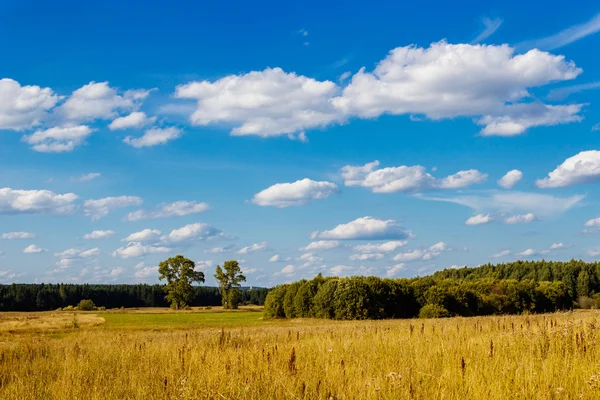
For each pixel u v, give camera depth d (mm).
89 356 15016
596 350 11000
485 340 13055
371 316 65312
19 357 16031
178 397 9133
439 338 14508
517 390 8039
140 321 69938
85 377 11125
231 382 9461
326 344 14484
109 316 86750
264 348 13445
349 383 8906
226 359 11719
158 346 16625
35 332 46750
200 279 119000
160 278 118125
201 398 8883
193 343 17031
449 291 70812
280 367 10570
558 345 11594
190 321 70688
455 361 10469
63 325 55938
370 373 9617
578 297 114312
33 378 11547
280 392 8797
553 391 7883
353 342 14711
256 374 10078
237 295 126062
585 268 127188
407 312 69688
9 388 10539
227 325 56906
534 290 80688
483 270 156750
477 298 73188
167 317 83625
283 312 76938
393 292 68188
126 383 10531
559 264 134875
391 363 10836
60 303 148375
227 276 126625
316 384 8828
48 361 14695
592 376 7902
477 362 9938
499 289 78938
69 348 17531
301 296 72062
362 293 65625
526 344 12062
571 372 8898
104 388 9891
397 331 18672
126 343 18750
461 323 22844
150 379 10680
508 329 15555
